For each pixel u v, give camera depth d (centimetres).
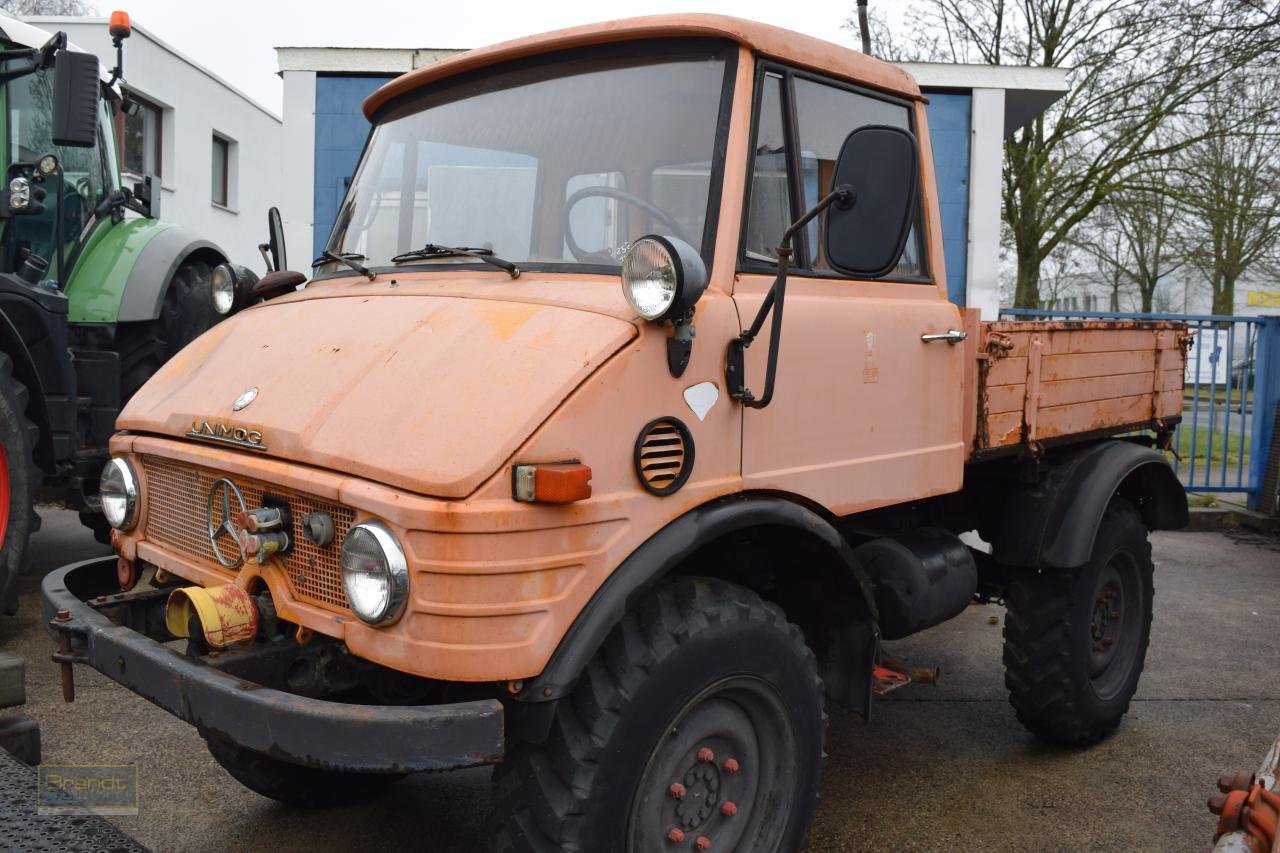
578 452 235
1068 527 409
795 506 286
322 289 338
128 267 674
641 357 248
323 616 243
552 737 243
